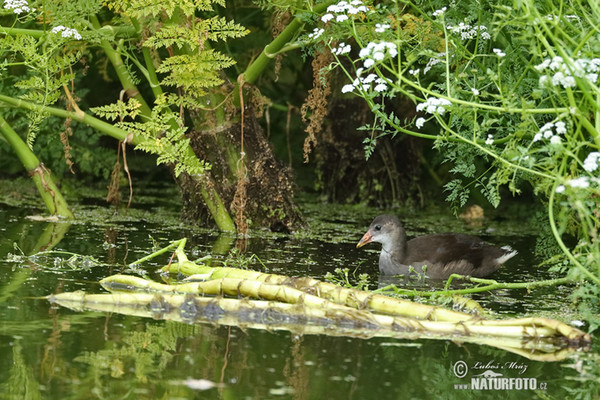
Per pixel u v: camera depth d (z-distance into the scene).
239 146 13.73
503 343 8.09
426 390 6.72
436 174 18.80
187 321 8.38
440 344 7.96
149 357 7.23
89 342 7.56
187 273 10.37
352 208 17.33
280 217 13.94
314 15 11.38
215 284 9.34
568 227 11.15
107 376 6.74
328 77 12.84
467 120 9.20
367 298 9.05
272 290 9.12
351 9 9.38
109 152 17.36
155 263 10.97
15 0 11.20
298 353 7.49
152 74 13.20
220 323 8.36
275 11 12.74
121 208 15.53
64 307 8.68
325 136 17.83
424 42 10.52
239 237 13.16
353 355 7.50
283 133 19.08
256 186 13.84
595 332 8.58
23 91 15.38
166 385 6.60
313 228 14.52
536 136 7.85
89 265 10.68
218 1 12.05
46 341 7.51
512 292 10.33
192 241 12.57
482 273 11.41
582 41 7.76
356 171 17.70
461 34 9.84
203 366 7.06
